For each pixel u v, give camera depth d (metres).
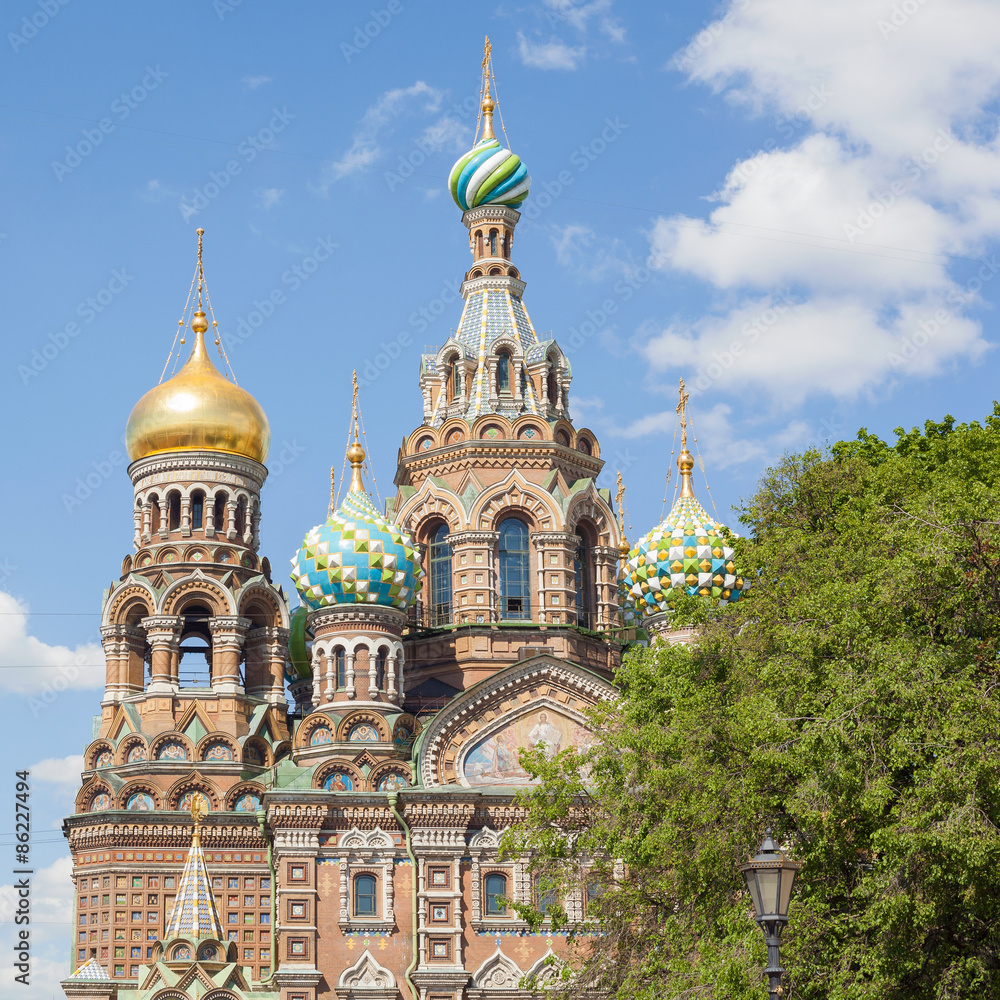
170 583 132.12
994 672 70.00
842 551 79.56
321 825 116.25
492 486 135.38
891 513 76.62
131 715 129.12
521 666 121.81
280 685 134.62
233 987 113.44
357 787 118.25
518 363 142.38
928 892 63.69
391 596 126.00
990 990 64.31
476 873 116.81
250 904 123.69
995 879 62.56
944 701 66.75
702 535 136.00
